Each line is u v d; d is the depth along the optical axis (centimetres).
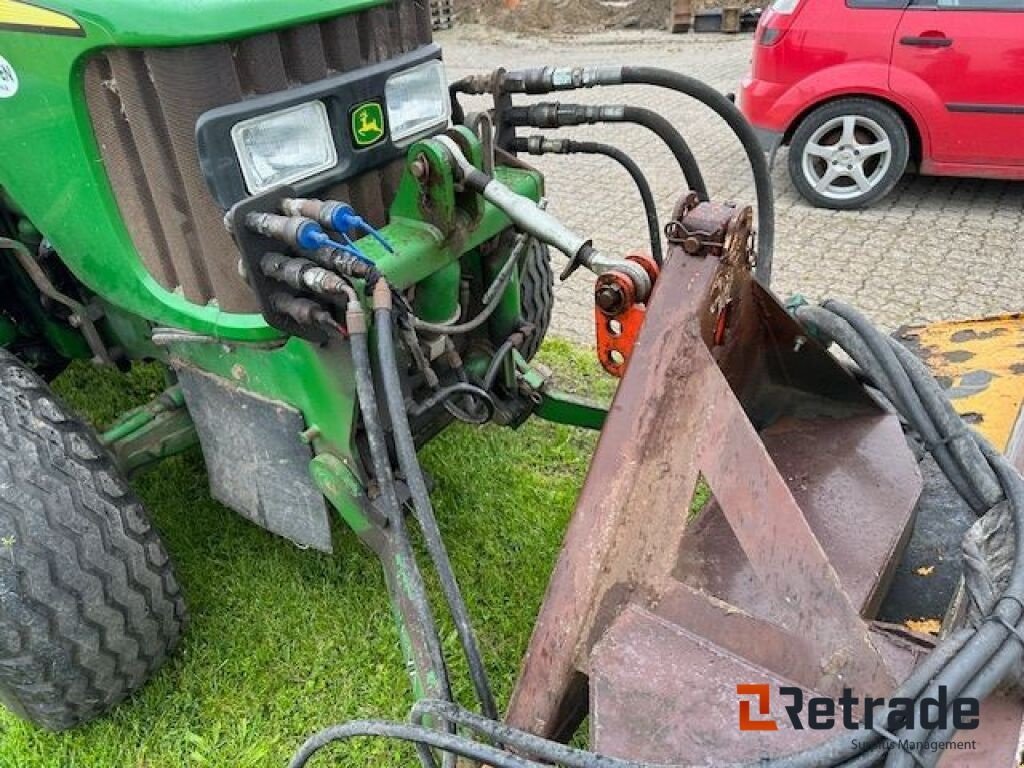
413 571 144
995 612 108
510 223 185
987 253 414
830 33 448
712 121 648
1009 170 450
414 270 163
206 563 244
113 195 169
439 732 122
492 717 136
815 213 472
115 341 229
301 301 146
